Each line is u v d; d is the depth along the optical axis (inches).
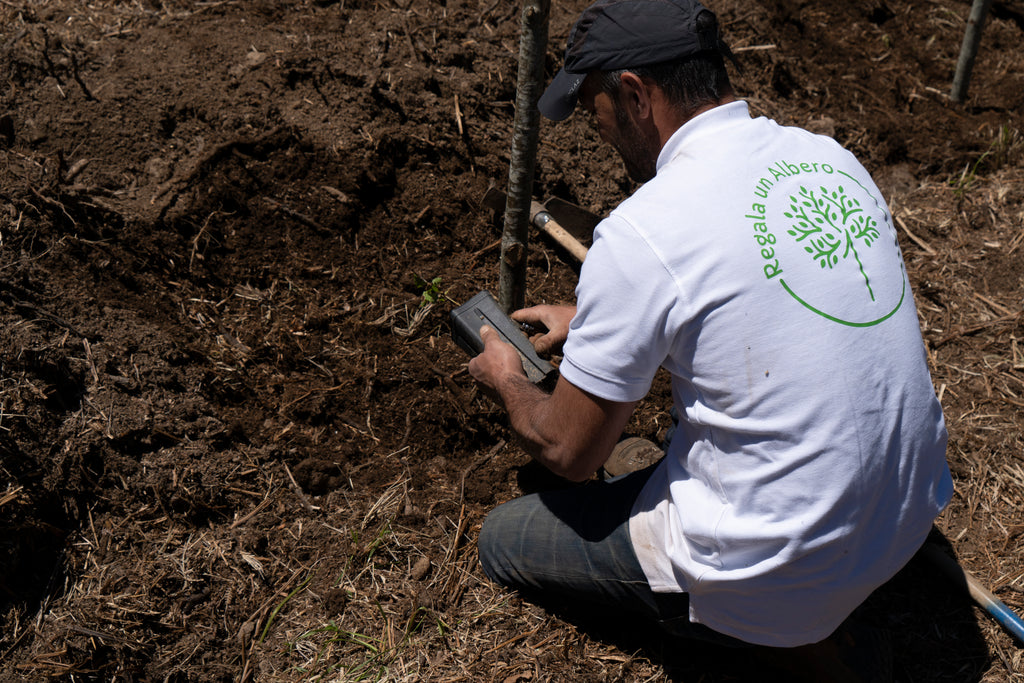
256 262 102.0
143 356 92.0
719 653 83.4
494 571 85.7
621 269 58.5
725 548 61.8
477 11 123.6
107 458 86.9
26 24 109.7
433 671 80.6
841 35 149.9
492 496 94.0
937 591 88.9
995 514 94.4
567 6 130.3
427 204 107.6
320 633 83.4
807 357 57.1
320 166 105.7
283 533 89.7
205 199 101.8
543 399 71.2
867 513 60.2
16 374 84.4
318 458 93.7
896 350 59.9
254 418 94.7
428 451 96.7
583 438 65.0
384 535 89.5
